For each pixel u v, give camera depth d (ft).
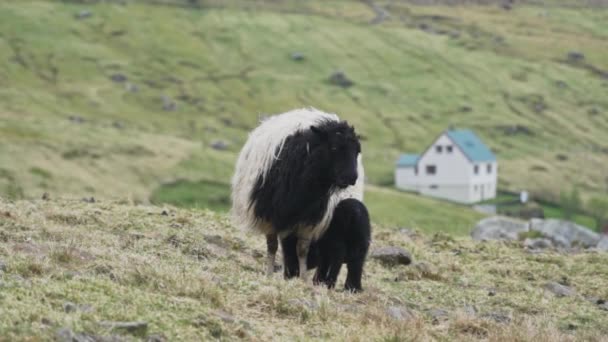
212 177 348.38
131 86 595.47
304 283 46.78
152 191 318.65
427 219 307.58
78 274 39.14
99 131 386.52
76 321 31.17
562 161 553.23
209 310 36.40
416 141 560.61
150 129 509.35
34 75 590.96
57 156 322.34
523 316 47.42
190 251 54.85
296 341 34.86
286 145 50.52
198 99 596.70
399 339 36.50
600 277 65.67
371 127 579.07
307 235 50.62
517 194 488.44
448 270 63.41
